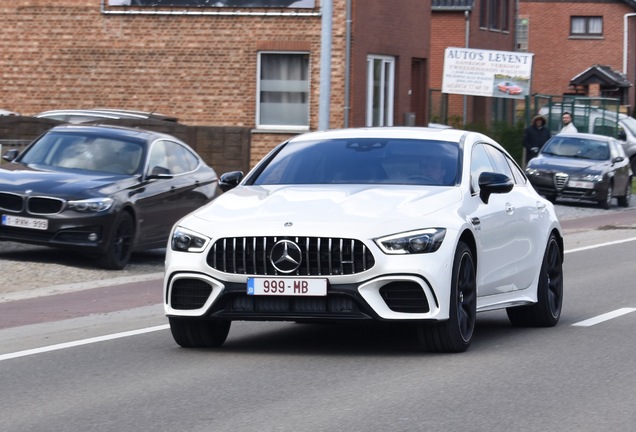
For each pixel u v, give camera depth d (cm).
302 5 3734
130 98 3844
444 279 1096
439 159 1244
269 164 1280
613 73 7825
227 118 3800
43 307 1544
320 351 1190
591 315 1488
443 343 1142
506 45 6400
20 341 1269
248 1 3759
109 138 2083
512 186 1242
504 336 1307
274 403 933
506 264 1279
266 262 1094
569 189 3697
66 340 1273
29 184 1905
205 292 1123
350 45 3700
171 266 1128
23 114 3897
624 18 8100
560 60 8219
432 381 1022
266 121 3794
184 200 2139
